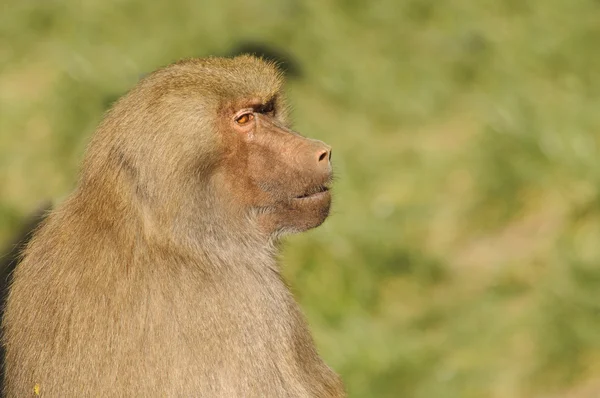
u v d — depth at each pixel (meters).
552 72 44.06
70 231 18.44
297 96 44.69
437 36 49.38
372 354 32.09
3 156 41.03
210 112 18.67
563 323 30.80
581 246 33.41
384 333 33.00
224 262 18.69
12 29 50.75
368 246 35.66
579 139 37.56
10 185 39.81
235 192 19.20
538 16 48.50
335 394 19.42
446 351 31.88
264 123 19.36
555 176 36.97
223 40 47.38
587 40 45.56
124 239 18.05
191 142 18.44
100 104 42.75
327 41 48.12
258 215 19.55
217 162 18.86
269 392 17.92
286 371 18.28
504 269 34.44
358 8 51.22
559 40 45.69
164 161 18.17
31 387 17.80
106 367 17.45
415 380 31.25
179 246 18.25
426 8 51.34
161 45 47.31
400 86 46.00
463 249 36.62
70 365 17.55
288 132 19.41
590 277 31.84
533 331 31.16
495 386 30.27
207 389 17.50
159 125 18.23
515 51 46.03
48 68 47.00
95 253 18.02
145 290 17.72
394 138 43.19
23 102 44.25
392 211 38.00
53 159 40.53
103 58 46.41
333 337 32.66
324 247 34.97
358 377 31.44
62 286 17.94
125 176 18.27
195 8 50.06
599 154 37.03
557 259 33.12
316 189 19.33
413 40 49.22
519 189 37.34
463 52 48.19
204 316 17.84
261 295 18.72
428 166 40.19
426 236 37.56
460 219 37.69
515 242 35.81
